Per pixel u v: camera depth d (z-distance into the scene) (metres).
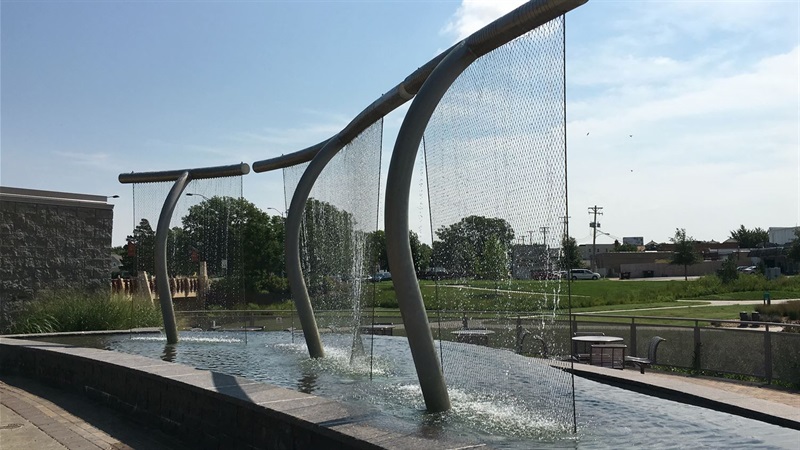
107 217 16.33
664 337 10.49
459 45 5.40
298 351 10.26
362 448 3.76
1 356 10.40
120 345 11.34
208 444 5.45
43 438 6.04
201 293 12.53
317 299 10.20
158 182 12.66
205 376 6.14
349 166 8.93
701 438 4.42
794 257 59.31
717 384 8.87
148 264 12.91
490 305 5.35
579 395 5.93
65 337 12.52
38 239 14.96
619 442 4.35
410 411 5.52
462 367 5.88
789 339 8.74
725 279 42.34
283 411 4.52
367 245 8.23
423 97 5.36
